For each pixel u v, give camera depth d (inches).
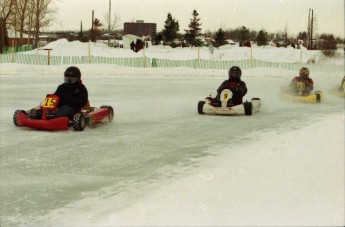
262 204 188.2
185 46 2834.6
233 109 490.0
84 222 185.6
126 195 217.9
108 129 399.9
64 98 399.5
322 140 314.7
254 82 1002.1
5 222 187.6
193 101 619.2
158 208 192.4
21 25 1873.8
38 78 966.4
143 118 468.1
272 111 532.4
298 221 169.3
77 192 224.8
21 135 363.6
